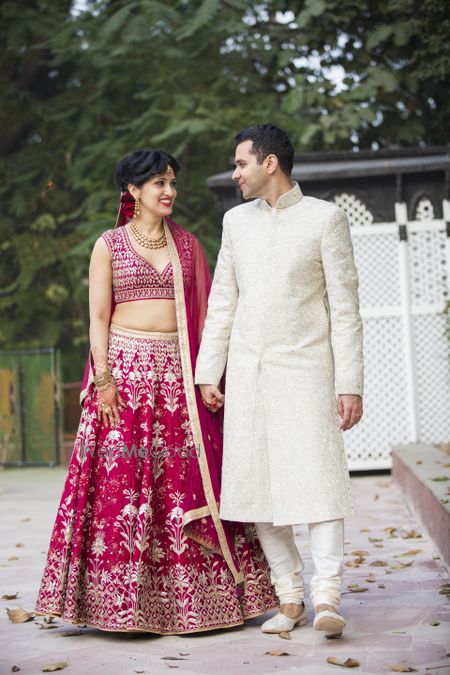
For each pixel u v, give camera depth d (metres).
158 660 3.47
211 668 3.33
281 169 3.83
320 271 3.79
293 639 3.68
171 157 4.09
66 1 16.53
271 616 4.12
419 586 4.55
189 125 13.68
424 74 12.36
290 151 3.85
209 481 3.92
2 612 4.36
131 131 15.60
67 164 16.52
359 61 13.40
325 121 13.19
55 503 8.64
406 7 12.10
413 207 10.35
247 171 3.82
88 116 15.95
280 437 3.69
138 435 3.93
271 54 14.18
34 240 16.91
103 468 3.91
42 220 16.50
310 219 3.76
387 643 3.55
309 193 10.48
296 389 3.71
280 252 3.76
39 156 16.98
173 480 3.94
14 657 3.59
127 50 14.02
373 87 12.98
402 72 13.01
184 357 4.02
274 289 3.75
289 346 3.73
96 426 3.95
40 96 17.62
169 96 14.66
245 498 3.74
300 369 3.72
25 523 7.39
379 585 4.55
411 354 10.25
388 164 10.22
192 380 4.01
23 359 12.73
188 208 16.05
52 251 16.77
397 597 4.32
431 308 10.31
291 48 14.21
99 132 16.41
